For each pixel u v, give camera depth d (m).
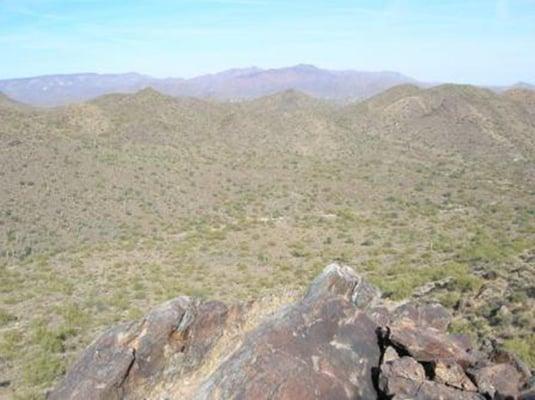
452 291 26.69
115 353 11.55
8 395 18.06
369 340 10.75
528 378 9.82
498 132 122.75
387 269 36.62
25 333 25.31
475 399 9.09
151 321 12.09
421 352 10.09
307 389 9.44
